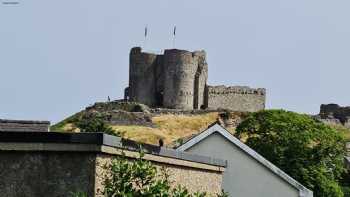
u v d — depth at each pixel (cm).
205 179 4666
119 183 3275
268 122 14938
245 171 7206
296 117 15112
